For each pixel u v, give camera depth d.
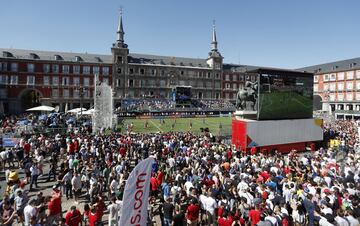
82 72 79.88
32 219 8.48
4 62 71.19
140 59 90.44
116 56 84.00
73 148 20.38
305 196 10.84
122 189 11.70
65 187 14.34
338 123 52.53
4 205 10.05
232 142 28.94
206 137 30.52
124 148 19.89
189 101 82.81
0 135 28.38
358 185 13.63
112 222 10.48
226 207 10.43
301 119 30.45
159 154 19.39
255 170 15.45
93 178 13.59
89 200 14.05
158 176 13.80
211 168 15.87
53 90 76.62
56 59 76.88
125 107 74.88
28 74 73.69
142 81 88.25
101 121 35.88
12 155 19.81
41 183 16.72
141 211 6.47
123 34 86.94
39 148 20.61
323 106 89.25
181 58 100.38
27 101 79.62
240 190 11.60
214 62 98.19
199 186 12.40
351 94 79.44
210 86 97.81
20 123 37.25
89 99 80.25
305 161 18.92
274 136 28.42
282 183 13.00
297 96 30.42
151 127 48.16
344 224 9.05
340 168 16.72
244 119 28.81
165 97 90.94
